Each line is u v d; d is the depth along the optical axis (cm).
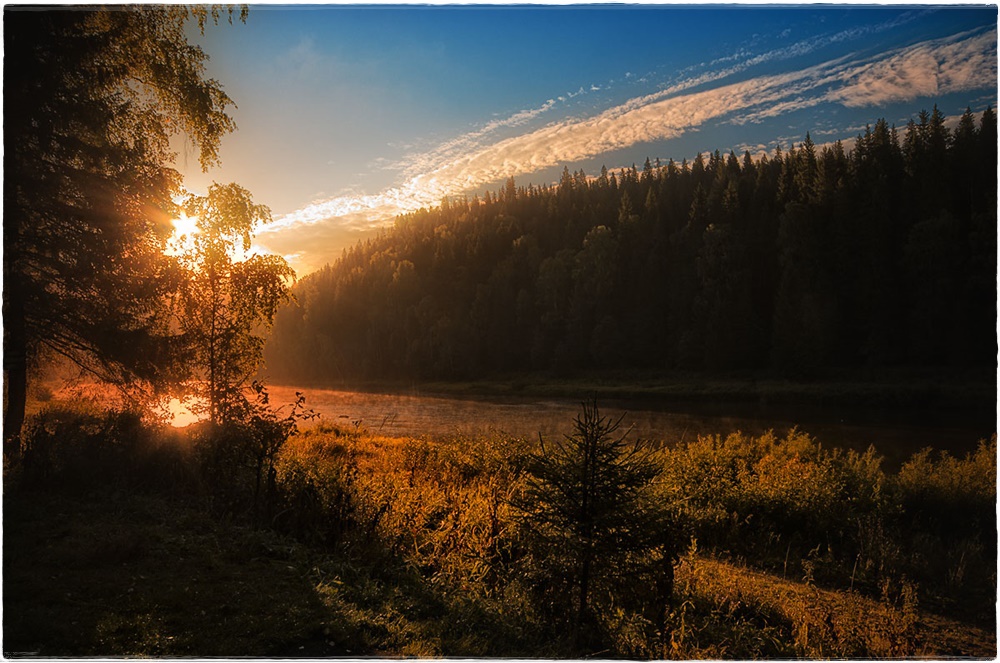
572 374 8200
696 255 8100
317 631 433
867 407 4178
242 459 789
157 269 1201
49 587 466
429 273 13112
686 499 828
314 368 11175
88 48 1126
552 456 492
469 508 746
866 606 619
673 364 7562
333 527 662
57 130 1123
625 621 482
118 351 1175
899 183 6062
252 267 1249
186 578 511
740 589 620
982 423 3155
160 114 1321
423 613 496
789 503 936
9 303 1045
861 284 5762
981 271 4791
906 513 996
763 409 4241
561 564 477
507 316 9831
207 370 1214
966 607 635
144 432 946
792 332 5928
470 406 5028
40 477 784
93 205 1132
